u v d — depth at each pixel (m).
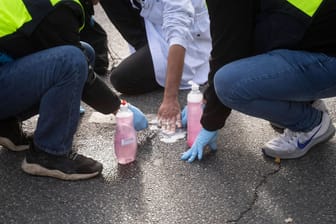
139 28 3.53
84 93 2.46
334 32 2.14
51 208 2.25
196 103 2.58
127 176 2.46
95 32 3.59
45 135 2.38
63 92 2.27
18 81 2.28
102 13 4.95
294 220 2.12
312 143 2.53
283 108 2.38
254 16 2.24
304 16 2.11
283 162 2.52
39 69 2.24
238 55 2.29
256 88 2.25
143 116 2.75
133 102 3.25
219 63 2.33
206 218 2.15
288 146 2.51
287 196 2.27
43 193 2.35
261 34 2.30
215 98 2.37
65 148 2.41
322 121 2.52
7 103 2.36
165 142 2.74
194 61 3.37
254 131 2.82
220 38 2.26
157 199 2.28
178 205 2.23
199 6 3.29
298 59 2.20
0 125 2.60
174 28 2.62
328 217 2.13
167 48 3.29
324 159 2.53
